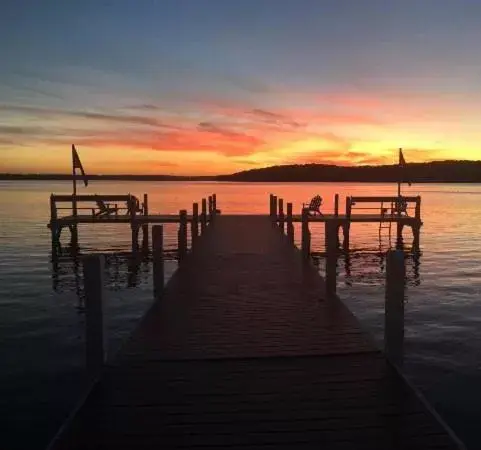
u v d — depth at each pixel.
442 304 12.85
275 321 7.31
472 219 38.47
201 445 3.82
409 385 4.92
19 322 11.11
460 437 6.21
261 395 4.71
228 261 12.70
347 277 16.97
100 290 5.32
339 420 4.20
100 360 5.32
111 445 3.82
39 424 6.46
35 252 21.61
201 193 90.69
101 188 129.88
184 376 5.20
